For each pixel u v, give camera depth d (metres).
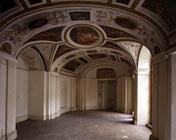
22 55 13.60
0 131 8.12
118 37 10.52
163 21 6.77
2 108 8.28
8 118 8.75
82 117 16.16
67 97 19.73
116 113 18.83
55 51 13.50
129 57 13.48
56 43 11.98
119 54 14.62
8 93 8.74
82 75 21.84
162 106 7.72
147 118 12.88
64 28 9.60
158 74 8.20
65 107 19.34
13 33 8.15
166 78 7.30
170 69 6.93
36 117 14.52
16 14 7.03
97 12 7.55
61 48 13.20
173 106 6.84
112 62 19.75
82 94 21.83
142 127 12.20
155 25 7.14
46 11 7.17
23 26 8.12
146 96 12.86
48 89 14.77
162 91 7.74
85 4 6.87
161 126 7.80
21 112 13.84
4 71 8.39
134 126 12.49
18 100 13.40
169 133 6.95
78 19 8.37
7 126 8.66
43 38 10.60
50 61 14.27
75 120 14.62
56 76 16.17
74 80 21.52
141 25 7.79
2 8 6.60
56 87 16.25
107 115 17.45
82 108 21.80
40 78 14.55
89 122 13.85
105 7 7.00
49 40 11.23
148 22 7.20
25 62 14.23
